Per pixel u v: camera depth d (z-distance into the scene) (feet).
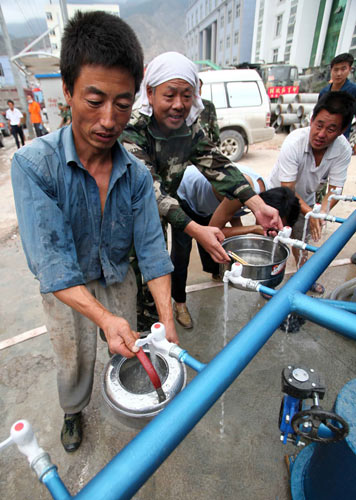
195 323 7.50
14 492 4.43
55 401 5.70
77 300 2.97
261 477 4.51
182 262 6.70
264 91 22.57
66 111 25.16
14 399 5.75
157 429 1.72
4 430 5.21
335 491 3.32
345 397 3.26
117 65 2.43
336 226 12.36
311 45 64.90
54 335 3.99
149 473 1.63
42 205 2.90
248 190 5.34
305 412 2.79
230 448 4.89
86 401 4.76
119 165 3.35
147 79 4.62
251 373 6.17
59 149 3.07
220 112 22.04
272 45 76.54
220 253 4.64
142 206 3.70
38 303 8.36
